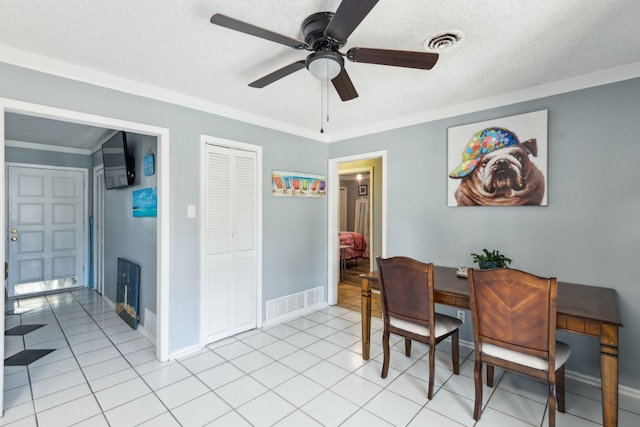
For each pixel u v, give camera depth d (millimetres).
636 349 2123
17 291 4621
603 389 1630
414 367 2564
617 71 2172
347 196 9055
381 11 1573
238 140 3133
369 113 3207
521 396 2162
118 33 1798
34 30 1763
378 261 2363
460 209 2926
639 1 1482
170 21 1682
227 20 1312
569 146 2359
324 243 4137
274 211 3508
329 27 1392
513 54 2004
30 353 2793
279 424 1873
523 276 1702
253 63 2164
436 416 1948
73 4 1536
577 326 1703
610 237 2213
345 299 4500
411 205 3262
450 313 3049
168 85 2535
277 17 1644
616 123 2184
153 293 3053
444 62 2111
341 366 2566
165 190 2627
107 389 2229
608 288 2217
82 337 3156
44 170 4812
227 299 3092
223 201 3043
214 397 2139
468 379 2383
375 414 1967
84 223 5188
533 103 2518
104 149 4070
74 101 2174
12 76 1950
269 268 3463
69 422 1882
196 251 2832
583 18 1628
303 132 3793
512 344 1785
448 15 1610
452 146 2953
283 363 2609
